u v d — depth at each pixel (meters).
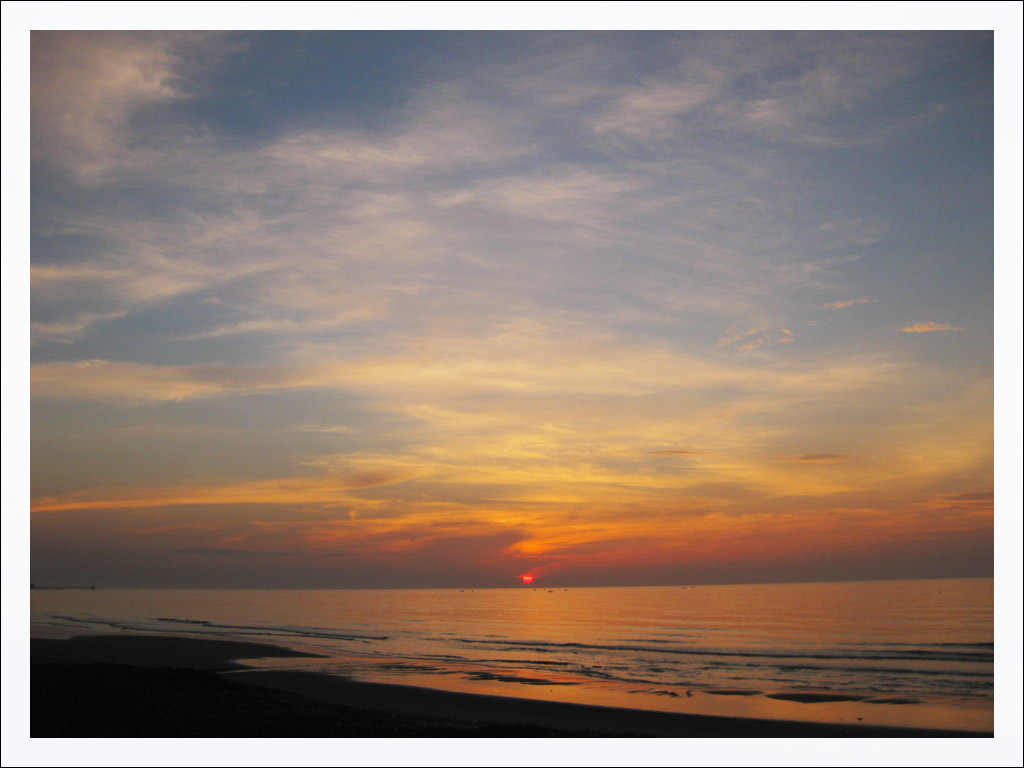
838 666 35.09
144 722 17.27
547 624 72.38
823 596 134.38
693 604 120.31
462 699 22.88
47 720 17.19
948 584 185.62
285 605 124.56
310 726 17.53
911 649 42.75
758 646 45.88
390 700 22.72
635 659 38.47
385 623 73.81
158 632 53.19
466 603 143.75
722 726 19.23
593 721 19.75
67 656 35.28
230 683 23.88
